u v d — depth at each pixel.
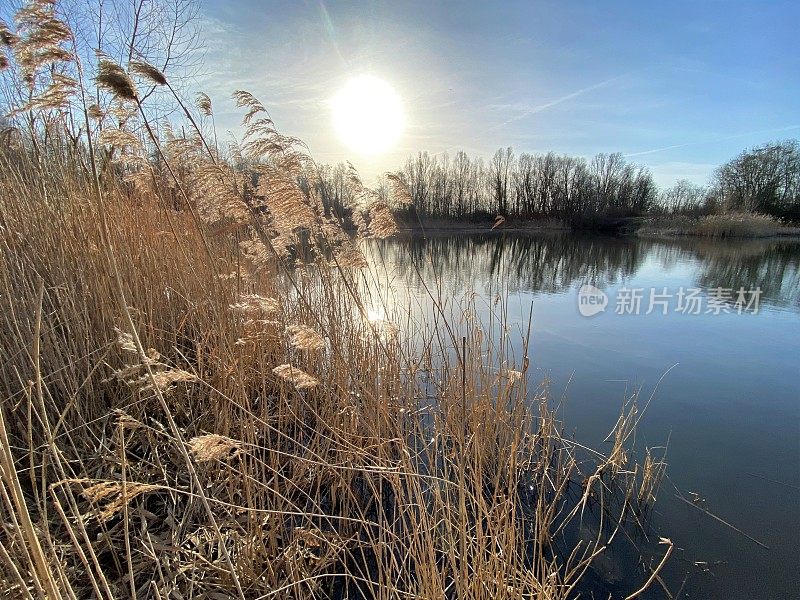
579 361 6.20
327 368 3.57
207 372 3.26
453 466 2.66
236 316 3.39
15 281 3.09
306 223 2.75
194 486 2.65
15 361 2.78
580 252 22.09
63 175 3.58
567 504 3.31
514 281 13.04
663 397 5.10
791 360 6.35
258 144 2.88
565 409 4.77
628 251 22.52
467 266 16.19
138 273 3.57
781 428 4.39
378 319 3.26
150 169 3.44
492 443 3.47
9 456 1.23
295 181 2.78
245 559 2.29
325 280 3.58
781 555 2.85
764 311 9.38
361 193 3.52
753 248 22.73
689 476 3.63
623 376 5.71
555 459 3.82
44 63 2.44
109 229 3.29
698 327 8.07
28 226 3.41
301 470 2.94
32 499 2.43
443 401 3.36
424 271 12.67
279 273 4.62
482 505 2.46
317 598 2.37
